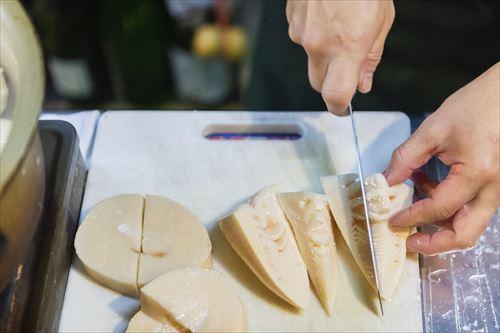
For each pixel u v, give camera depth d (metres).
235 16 1.35
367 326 0.71
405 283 0.73
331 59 0.75
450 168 0.74
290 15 0.81
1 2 0.64
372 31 0.76
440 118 0.73
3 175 0.58
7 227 0.61
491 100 0.71
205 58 1.31
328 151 0.82
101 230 0.72
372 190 0.75
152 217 0.73
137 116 0.84
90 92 1.38
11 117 0.62
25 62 0.62
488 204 0.70
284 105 1.10
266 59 1.08
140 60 1.31
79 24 1.23
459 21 0.92
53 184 0.71
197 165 0.81
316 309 0.71
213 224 0.77
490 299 0.72
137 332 0.67
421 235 0.73
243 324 0.68
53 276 0.68
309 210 0.74
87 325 0.70
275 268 0.71
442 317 0.71
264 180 0.80
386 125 0.84
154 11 1.25
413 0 0.92
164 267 0.70
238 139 0.84
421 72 0.98
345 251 0.74
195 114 0.85
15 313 0.64
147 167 0.80
